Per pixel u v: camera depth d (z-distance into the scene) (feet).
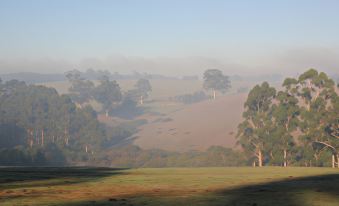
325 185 148.05
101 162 598.34
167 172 252.83
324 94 431.02
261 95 480.64
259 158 451.53
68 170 271.90
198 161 533.14
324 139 402.31
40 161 556.51
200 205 98.37
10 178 188.96
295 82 449.48
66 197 115.24
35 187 145.38
